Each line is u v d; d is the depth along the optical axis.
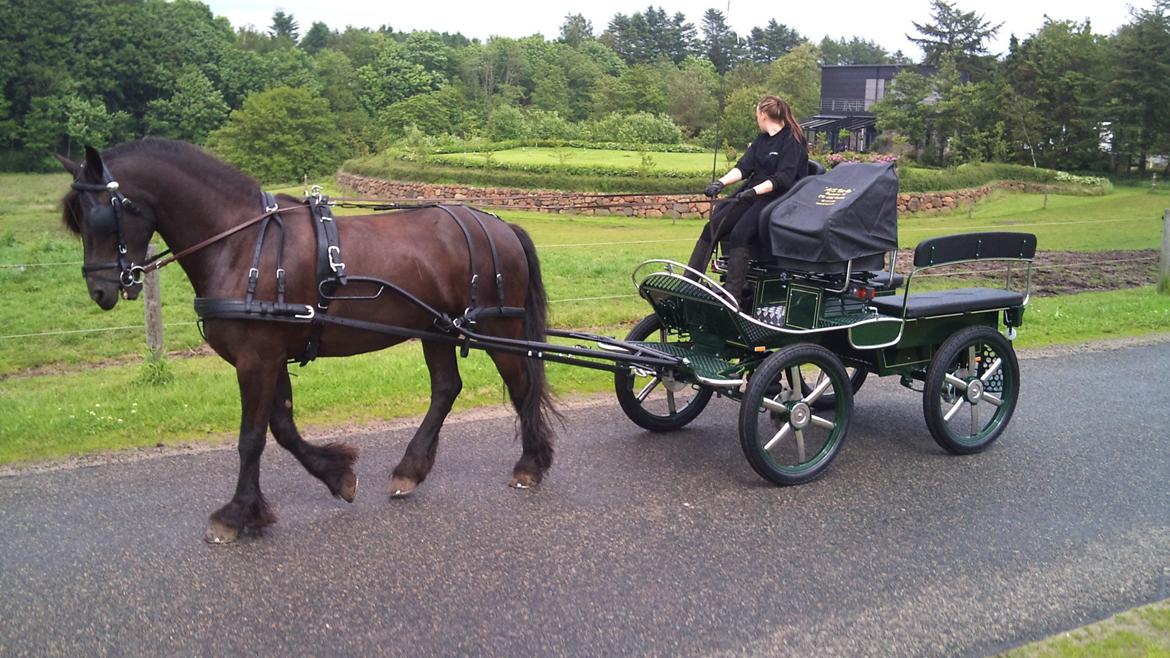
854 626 4.22
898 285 6.28
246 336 4.96
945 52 54.44
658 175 37.19
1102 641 4.02
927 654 4.01
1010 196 40.66
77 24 64.88
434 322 5.53
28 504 5.41
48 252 15.58
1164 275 13.73
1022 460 6.54
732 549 5.01
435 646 4.00
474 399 7.70
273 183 55.78
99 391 7.72
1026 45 52.75
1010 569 4.82
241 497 5.04
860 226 5.93
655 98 74.31
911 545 5.10
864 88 61.62
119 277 4.82
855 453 6.67
